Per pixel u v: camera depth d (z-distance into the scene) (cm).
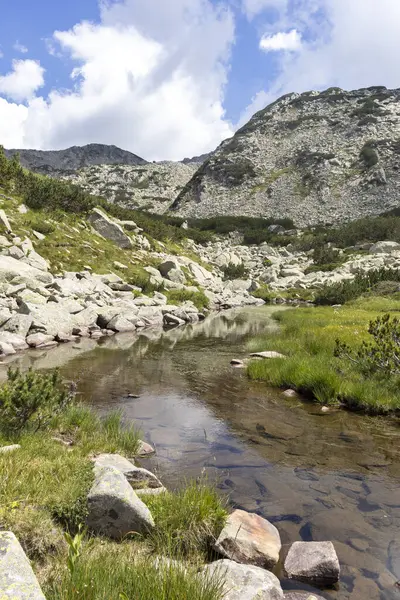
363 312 2875
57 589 332
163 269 4069
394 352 1161
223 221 10194
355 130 13800
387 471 704
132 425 858
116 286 3184
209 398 1143
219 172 13725
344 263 6212
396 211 9231
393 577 441
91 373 1399
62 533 436
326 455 769
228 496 607
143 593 323
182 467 708
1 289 2205
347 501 600
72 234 3744
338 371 1227
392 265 5441
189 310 3127
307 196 11375
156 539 459
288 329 2158
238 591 373
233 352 1830
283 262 6800
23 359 1568
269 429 906
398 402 1006
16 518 426
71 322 2141
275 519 552
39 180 4106
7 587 266
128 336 2241
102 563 381
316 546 471
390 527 533
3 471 500
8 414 693
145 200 15750
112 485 484
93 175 19175
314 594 416
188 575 360
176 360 1650
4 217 3142
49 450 627
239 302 4234
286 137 14962
